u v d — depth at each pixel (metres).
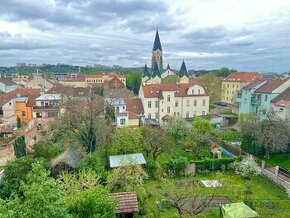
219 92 97.62
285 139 37.12
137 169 29.28
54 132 43.47
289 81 51.34
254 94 55.50
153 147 38.31
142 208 25.06
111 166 33.56
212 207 25.84
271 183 32.12
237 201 27.06
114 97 59.28
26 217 12.29
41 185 13.64
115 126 48.78
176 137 46.44
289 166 36.00
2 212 12.20
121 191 27.41
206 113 67.25
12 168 27.11
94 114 41.50
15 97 65.38
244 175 33.41
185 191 24.59
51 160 33.19
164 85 64.62
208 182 31.91
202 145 43.31
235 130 54.22
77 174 29.22
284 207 26.17
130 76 130.12
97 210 17.44
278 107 47.62
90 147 39.62
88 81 130.75
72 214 16.17
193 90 65.38
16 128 55.12
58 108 51.75
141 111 61.34
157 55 120.06
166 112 63.38
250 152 40.28
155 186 30.59
